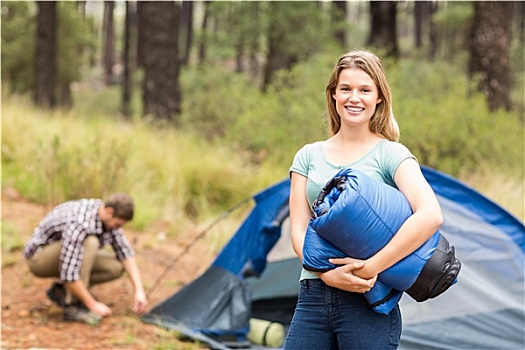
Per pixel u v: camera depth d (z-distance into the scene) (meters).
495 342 4.75
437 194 5.07
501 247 4.93
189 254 7.45
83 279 5.30
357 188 2.56
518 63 21.69
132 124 11.48
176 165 9.23
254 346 5.45
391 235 2.57
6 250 6.63
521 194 8.13
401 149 2.77
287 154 9.91
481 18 11.87
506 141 9.61
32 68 22.06
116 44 50.47
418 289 2.66
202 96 12.32
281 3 14.43
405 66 13.66
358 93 2.79
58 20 23.12
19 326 5.14
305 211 2.93
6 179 8.68
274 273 6.18
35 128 9.88
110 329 5.23
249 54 16.89
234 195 9.06
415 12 34.50
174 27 13.24
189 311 5.59
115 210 5.34
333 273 2.62
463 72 15.33
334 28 15.27
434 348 4.77
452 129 9.44
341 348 2.73
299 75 11.57
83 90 33.69
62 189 8.12
